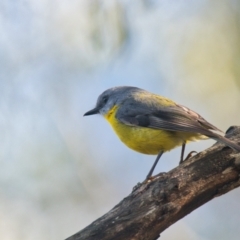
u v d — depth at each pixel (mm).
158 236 9328
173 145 11617
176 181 9289
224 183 9461
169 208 9141
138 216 9109
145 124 11664
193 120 11297
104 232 9039
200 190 9359
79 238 9016
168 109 11734
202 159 9539
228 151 9531
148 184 9453
